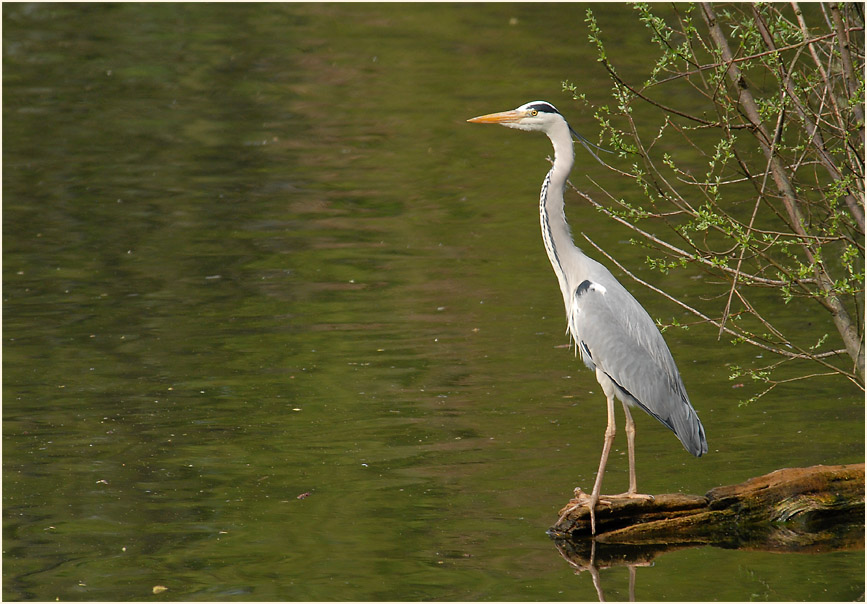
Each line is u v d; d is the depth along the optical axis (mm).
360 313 15664
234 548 9547
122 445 11688
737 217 18281
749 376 13141
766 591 8812
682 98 25266
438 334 14867
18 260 17828
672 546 9906
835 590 8828
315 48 31359
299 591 8812
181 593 8781
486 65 29000
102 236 19016
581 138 10961
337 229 19453
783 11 12750
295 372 13625
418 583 8922
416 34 32438
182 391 13078
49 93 27406
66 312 15703
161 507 10344
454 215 20141
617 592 8828
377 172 22641
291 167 22938
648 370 10570
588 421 12234
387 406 12586
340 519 10078
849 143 9867
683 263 9742
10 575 9062
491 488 10648
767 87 14422
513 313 15617
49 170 22469
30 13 34344
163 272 17375
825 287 10180
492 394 12930
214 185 21859
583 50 29422
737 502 10164
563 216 11016
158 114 26188
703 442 10812
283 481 10859
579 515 9820
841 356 13508
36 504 10391
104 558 9391
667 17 30891
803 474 10266
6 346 14422
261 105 26906
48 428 12070
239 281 17000
